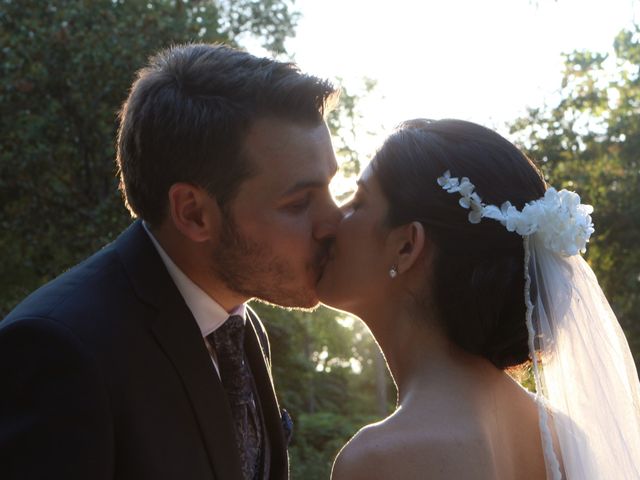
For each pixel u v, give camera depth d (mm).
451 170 1854
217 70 2072
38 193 9148
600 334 1979
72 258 9055
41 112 8922
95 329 1885
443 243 1843
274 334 11352
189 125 2035
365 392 23438
